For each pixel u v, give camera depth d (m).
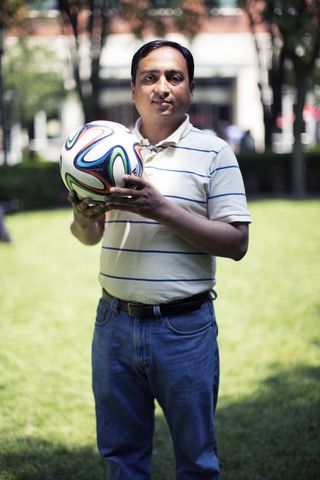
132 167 2.50
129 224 2.59
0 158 25.80
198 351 2.59
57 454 3.75
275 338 5.59
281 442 3.79
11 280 7.78
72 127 29.48
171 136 2.59
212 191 2.59
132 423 2.71
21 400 4.46
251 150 17.86
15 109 23.66
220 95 30.25
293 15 14.16
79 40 17.86
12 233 11.14
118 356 2.67
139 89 2.64
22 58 22.80
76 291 7.27
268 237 10.22
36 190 14.77
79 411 4.32
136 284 2.56
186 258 2.57
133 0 16.78
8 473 3.53
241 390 4.55
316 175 16.84
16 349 5.45
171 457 3.72
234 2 18.59
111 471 2.74
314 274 7.79
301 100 15.65
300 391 4.48
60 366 5.09
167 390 2.60
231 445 3.80
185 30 17.72
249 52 28.92
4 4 14.53
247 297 6.85
